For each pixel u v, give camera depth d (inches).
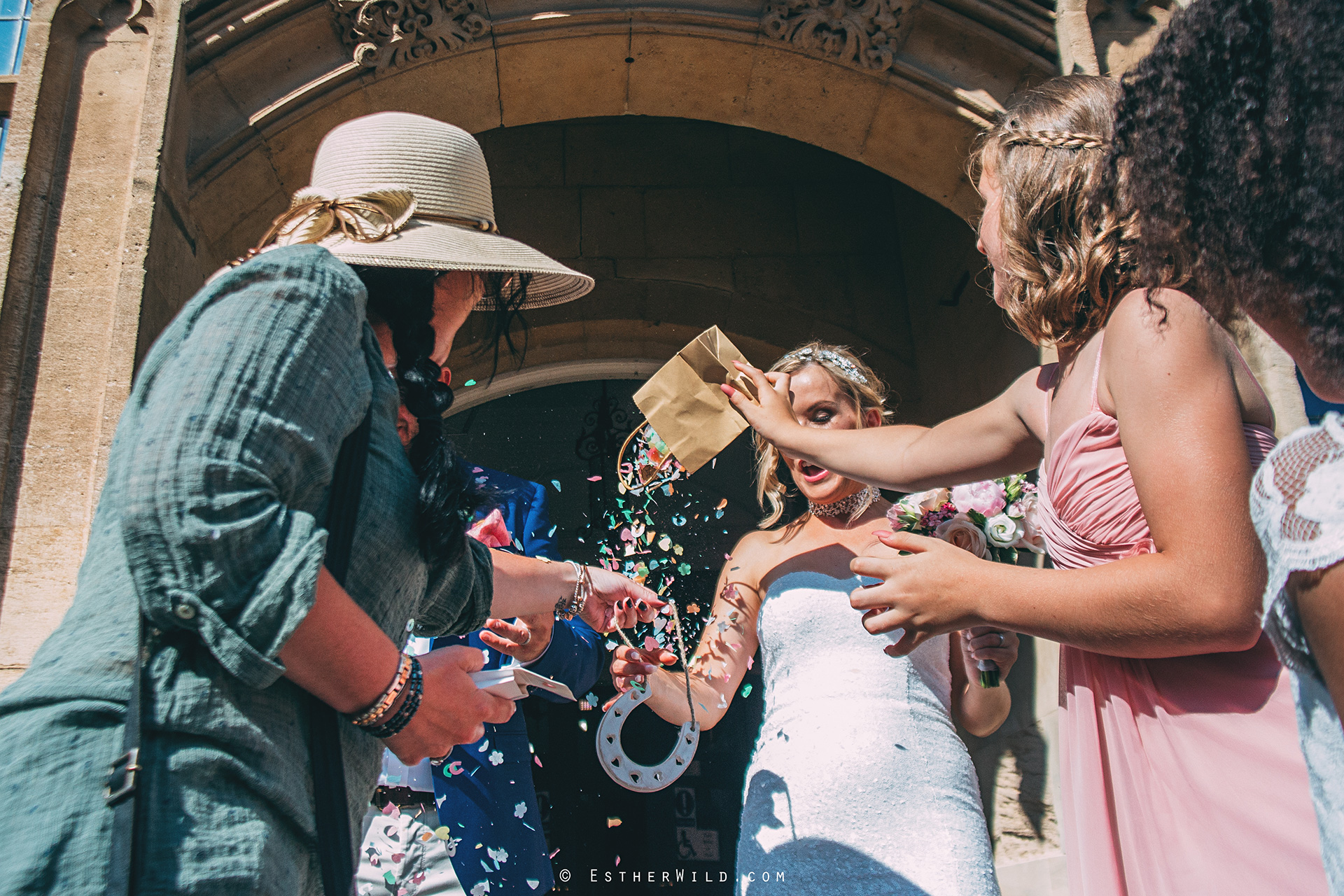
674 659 79.7
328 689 39.3
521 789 78.8
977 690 88.7
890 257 203.3
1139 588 45.5
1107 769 53.3
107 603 37.5
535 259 59.4
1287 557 27.2
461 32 123.6
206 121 118.8
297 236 54.9
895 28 127.3
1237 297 30.7
